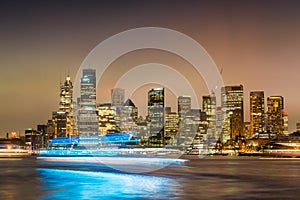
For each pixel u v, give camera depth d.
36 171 111.44
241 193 59.78
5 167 134.62
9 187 68.81
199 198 54.31
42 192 61.38
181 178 86.56
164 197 55.34
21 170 116.75
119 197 55.38
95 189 65.19
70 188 66.69
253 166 144.00
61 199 53.62
